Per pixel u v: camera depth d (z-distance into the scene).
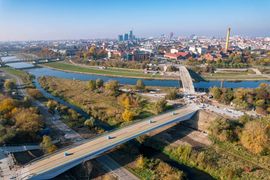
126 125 149.75
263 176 111.12
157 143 142.50
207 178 114.06
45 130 146.62
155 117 159.88
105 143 120.31
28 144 129.50
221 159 125.19
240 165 119.94
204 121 163.62
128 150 131.88
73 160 104.00
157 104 183.38
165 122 149.62
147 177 109.81
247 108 181.75
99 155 126.62
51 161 103.44
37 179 93.31
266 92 193.75
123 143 129.62
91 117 170.75
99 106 199.12
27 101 182.62
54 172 98.06
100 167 116.69
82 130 155.62
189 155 127.62
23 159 111.50
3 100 170.88
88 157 109.06
